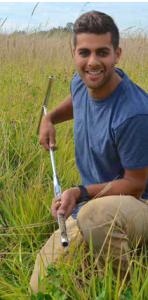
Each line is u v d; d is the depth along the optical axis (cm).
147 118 262
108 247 263
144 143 264
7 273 296
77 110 302
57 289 263
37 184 388
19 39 918
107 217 262
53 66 845
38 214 350
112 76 269
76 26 267
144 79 748
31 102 568
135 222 267
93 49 262
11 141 472
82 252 289
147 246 290
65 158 438
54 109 357
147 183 295
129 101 265
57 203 268
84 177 311
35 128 497
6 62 826
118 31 270
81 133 297
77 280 269
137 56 904
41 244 319
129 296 245
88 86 271
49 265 265
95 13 265
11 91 605
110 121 270
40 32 973
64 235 244
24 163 426
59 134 495
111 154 279
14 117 521
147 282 251
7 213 363
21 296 259
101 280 263
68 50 935
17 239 334
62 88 653
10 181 398
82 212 269
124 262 265
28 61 838
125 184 273
